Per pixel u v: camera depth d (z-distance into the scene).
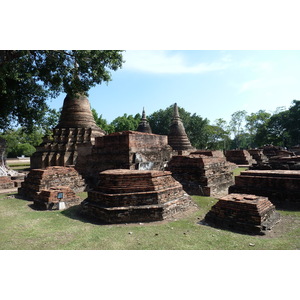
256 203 6.20
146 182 7.55
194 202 9.58
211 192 11.45
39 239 5.62
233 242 5.33
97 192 7.72
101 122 49.34
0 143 18.61
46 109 18.55
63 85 13.70
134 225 6.68
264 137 55.12
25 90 15.98
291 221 6.93
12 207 9.45
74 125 22.88
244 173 10.27
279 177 9.23
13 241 5.51
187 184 12.05
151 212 7.08
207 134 50.53
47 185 11.45
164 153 16.34
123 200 7.20
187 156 12.90
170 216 7.46
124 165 13.48
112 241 5.44
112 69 13.44
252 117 58.56
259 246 5.09
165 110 49.75
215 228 6.38
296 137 50.31
